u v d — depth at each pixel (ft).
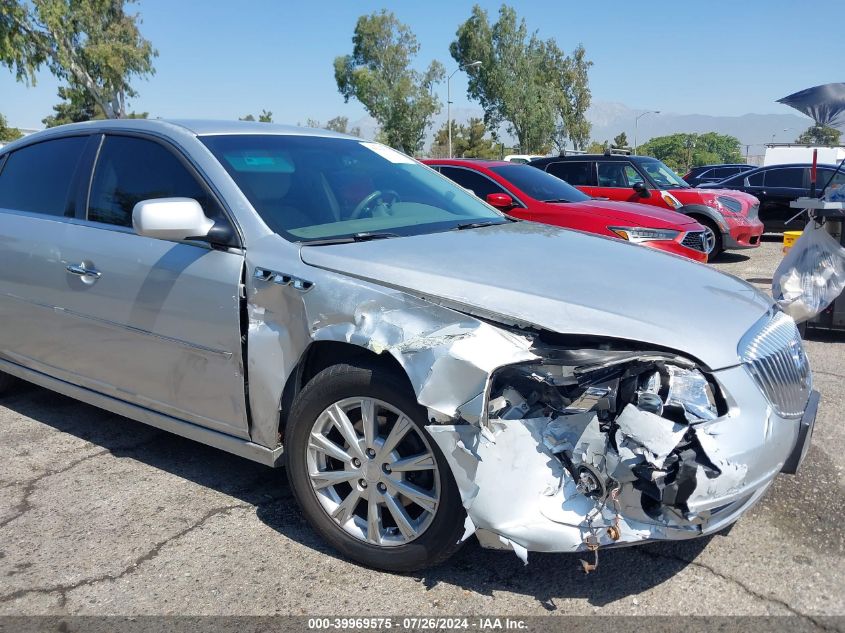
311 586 8.93
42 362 13.14
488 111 237.45
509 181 27.20
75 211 12.38
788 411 8.66
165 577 9.17
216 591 8.87
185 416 10.87
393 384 8.36
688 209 36.11
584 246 10.94
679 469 7.50
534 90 232.53
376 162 13.21
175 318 10.42
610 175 37.91
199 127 11.81
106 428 14.14
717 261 37.45
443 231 11.17
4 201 13.92
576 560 9.38
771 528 10.00
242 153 11.34
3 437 13.70
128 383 11.53
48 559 9.60
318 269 9.23
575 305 8.27
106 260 11.36
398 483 8.63
